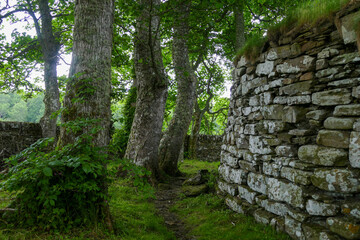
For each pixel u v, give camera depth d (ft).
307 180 10.35
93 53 12.31
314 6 11.56
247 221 12.95
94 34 12.44
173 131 29.84
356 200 8.82
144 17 23.81
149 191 11.39
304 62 11.32
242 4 25.45
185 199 18.43
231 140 18.07
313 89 10.93
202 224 13.69
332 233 9.02
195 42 32.65
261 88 14.14
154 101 26.00
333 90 9.97
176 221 14.78
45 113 35.24
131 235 11.10
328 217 9.33
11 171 9.93
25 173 9.90
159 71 25.82
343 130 9.42
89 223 10.34
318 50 10.84
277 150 12.40
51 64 36.09
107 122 12.57
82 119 11.03
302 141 11.05
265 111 13.61
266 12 31.40
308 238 9.66
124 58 30.30
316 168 10.18
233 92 18.63
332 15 10.28
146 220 13.53
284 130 12.19
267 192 12.71
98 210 11.02
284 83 12.34
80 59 12.22
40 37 35.83
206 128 70.69
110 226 10.82
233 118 18.17
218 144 50.24
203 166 37.32
